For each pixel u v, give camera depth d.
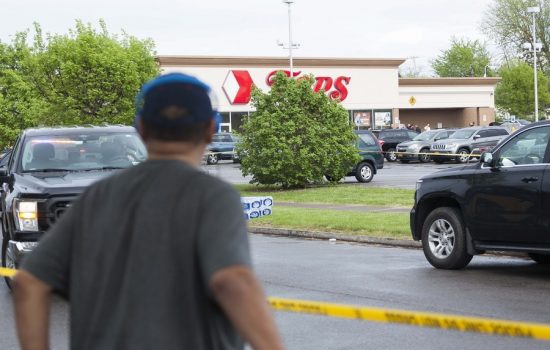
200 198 2.93
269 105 31.06
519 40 90.19
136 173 3.08
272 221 20.23
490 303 10.34
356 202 24.70
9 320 10.23
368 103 69.38
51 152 12.95
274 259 14.71
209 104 3.17
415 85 73.19
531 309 9.95
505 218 12.27
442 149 48.44
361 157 32.69
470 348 8.16
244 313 2.75
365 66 69.12
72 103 33.19
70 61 33.09
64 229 3.11
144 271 2.88
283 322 9.55
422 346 8.29
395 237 16.78
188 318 2.85
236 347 2.98
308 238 18.39
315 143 30.70
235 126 64.06
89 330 2.94
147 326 2.84
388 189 29.12
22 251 11.52
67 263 3.09
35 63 34.84
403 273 12.87
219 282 2.76
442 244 13.29
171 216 2.92
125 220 2.98
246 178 38.34
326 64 67.69
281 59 65.25
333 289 11.50
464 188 12.84
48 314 3.12
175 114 3.07
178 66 62.00
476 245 12.84
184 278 2.86
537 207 11.86
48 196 11.52
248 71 64.25
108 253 2.97
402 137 52.88
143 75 33.94
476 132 48.75
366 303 10.41
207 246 2.82
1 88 35.75
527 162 12.12
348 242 17.45
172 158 3.11
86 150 13.05
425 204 13.68
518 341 8.40
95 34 34.50
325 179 35.34
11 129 35.06
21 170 12.72
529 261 14.25
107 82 33.12
